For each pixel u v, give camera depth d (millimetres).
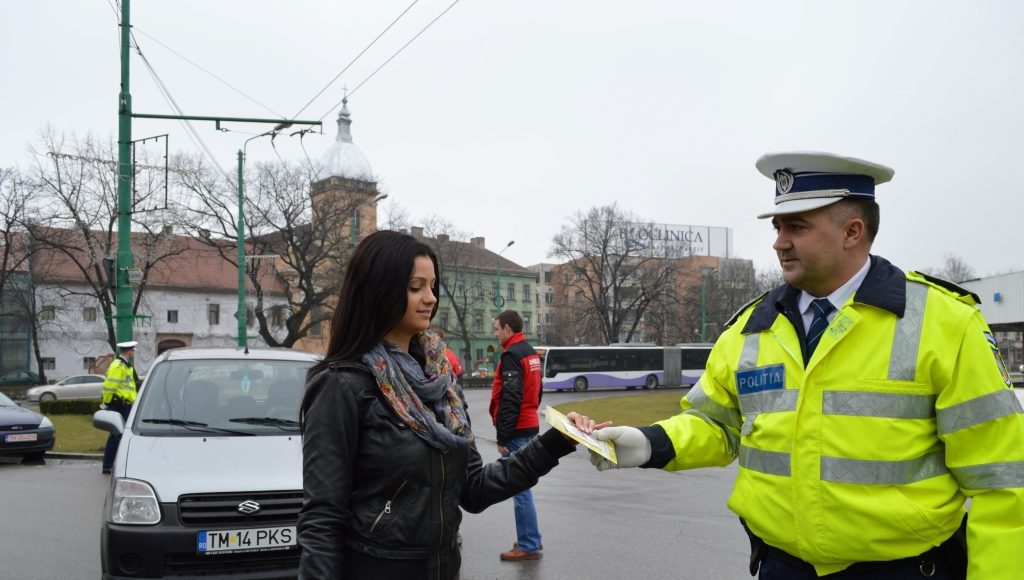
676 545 6438
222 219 36625
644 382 45906
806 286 2375
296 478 4723
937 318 2133
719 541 6586
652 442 2490
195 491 4508
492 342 72750
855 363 2180
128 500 4473
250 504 4512
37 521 7754
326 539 2057
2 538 6980
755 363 2418
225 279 58750
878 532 2088
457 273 60594
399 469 2135
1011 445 1998
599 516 7715
